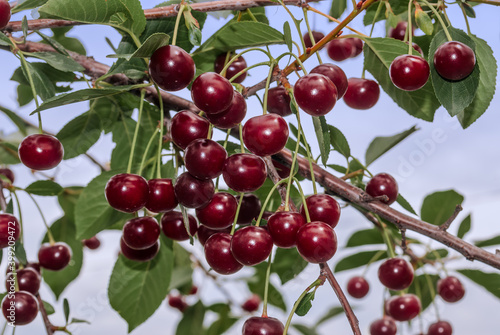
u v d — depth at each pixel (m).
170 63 0.47
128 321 0.63
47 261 0.64
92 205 0.59
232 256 0.48
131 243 0.52
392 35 0.60
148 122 0.64
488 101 0.53
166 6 0.54
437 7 0.54
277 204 0.63
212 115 0.49
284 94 0.54
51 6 0.49
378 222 0.64
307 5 0.53
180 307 0.90
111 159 0.64
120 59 0.51
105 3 0.50
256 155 0.48
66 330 0.62
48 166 0.51
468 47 0.49
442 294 0.66
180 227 0.53
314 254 0.46
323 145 0.50
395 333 0.67
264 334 0.47
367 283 0.70
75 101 0.50
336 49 0.60
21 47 0.57
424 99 0.56
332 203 0.48
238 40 0.57
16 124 0.70
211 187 0.49
